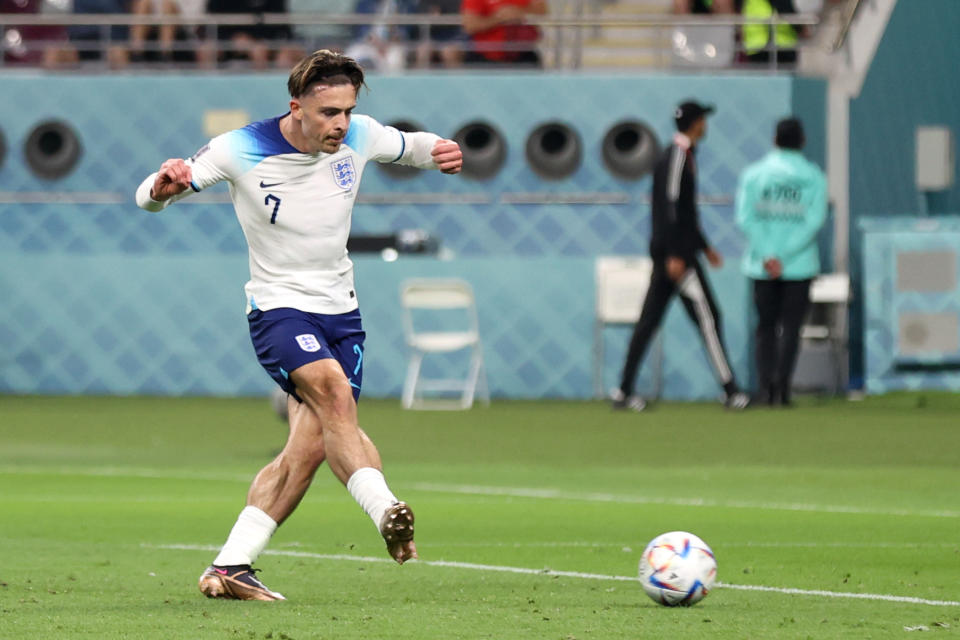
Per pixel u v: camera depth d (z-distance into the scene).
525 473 40.59
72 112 70.69
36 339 69.12
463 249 69.69
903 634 18.12
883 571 24.33
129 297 68.69
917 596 21.55
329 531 29.75
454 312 66.81
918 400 62.12
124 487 37.59
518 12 70.62
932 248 65.06
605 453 45.34
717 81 68.81
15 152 70.94
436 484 38.19
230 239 70.00
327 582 23.02
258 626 18.61
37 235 70.88
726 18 69.12
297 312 20.61
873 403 62.53
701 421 55.00
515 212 69.56
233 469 41.69
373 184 69.50
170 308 68.56
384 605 20.47
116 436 50.69
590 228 69.44
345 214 20.81
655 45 73.94
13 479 39.28
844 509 33.31
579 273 66.50
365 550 26.98
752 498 35.41
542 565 25.14
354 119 20.97
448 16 71.44
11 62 74.50
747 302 65.25
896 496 35.81
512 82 69.50
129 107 70.56
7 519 31.47
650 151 69.12
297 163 20.44
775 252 58.97
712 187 68.75
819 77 70.38
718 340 58.88
